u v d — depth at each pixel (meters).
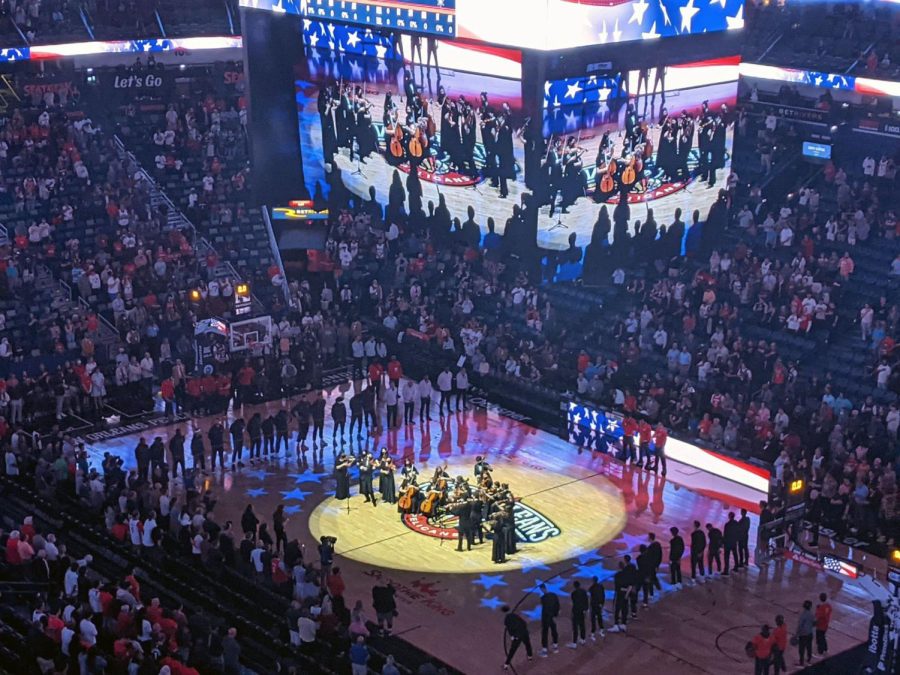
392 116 45.12
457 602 30.80
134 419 41.88
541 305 45.81
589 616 30.22
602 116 41.16
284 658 27.69
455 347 45.09
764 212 47.69
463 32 41.25
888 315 41.19
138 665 24.95
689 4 40.97
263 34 47.28
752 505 36.00
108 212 48.56
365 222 49.88
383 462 35.84
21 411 40.78
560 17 39.06
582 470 38.44
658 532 34.50
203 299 45.56
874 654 27.09
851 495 34.84
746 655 28.61
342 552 33.19
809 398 38.62
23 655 26.22
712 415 38.84
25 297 45.00
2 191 48.53
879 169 45.84
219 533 31.86
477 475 35.25
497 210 43.38
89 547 32.69
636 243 43.78
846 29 47.50
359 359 44.84
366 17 44.03
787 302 43.00
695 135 42.91
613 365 41.28
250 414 42.31
